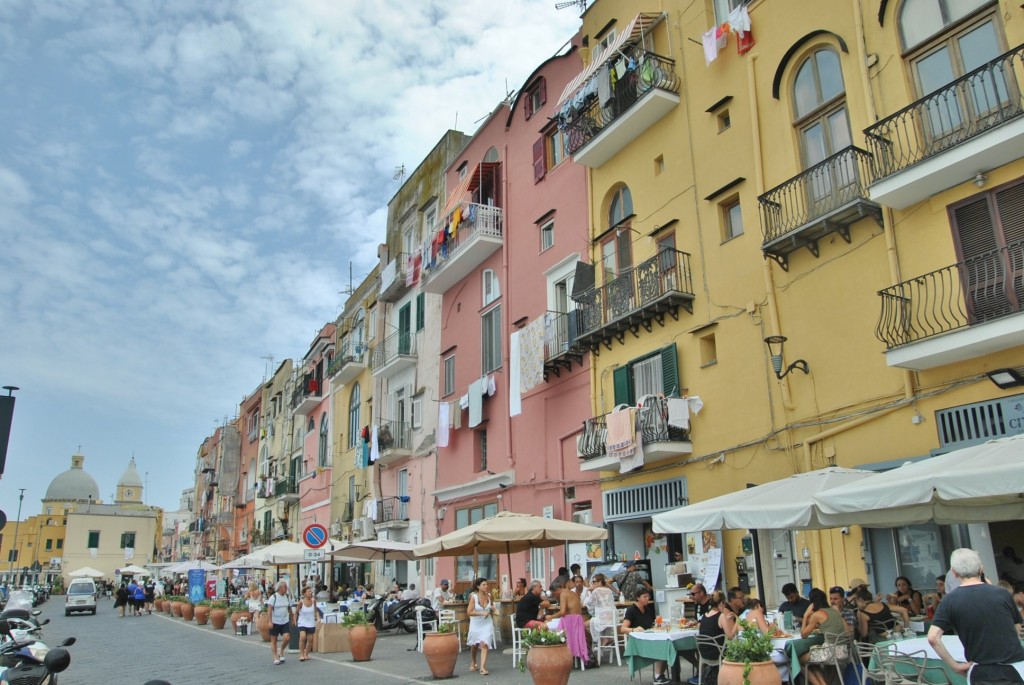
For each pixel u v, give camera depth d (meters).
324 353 43.81
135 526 95.69
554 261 21.83
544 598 16.92
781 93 14.84
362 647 16.03
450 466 26.84
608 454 17.17
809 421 13.42
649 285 17.25
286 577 45.03
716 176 16.27
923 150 11.84
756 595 13.99
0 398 8.50
